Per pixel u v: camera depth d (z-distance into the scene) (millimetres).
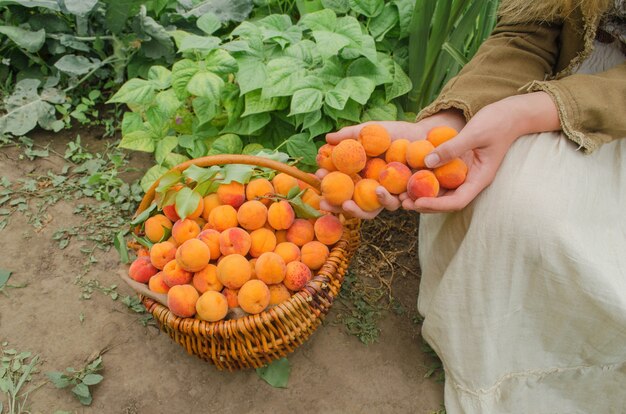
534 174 1052
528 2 1211
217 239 1247
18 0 1878
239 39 1852
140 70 2074
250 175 1290
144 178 1751
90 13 2027
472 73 1224
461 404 1297
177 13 2080
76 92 2113
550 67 1263
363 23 1864
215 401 1376
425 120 1216
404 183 1102
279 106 1713
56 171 1889
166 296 1222
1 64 2088
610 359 1190
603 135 1066
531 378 1282
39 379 1388
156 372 1424
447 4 1535
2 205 1772
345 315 1565
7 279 1582
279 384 1392
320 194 1265
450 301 1204
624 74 1086
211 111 1723
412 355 1489
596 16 1082
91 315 1529
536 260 1072
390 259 1715
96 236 1704
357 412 1372
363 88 1625
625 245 1099
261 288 1179
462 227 1234
